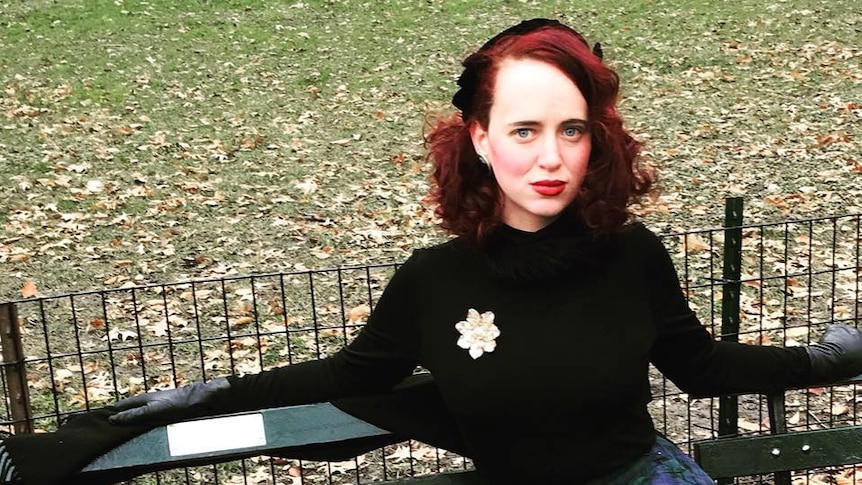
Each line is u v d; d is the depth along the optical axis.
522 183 2.02
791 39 14.20
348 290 6.54
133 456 2.44
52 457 2.37
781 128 10.53
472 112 2.11
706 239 7.14
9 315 2.85
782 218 7.79
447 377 2.13
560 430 2.11
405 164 9.84
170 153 10.16
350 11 16.88
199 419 2.46
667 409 4.70
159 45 14.66
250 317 6.07
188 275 6.95
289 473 4.29
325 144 10.63
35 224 8.01
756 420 4.54
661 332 2.22
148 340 5.73
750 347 2.47
